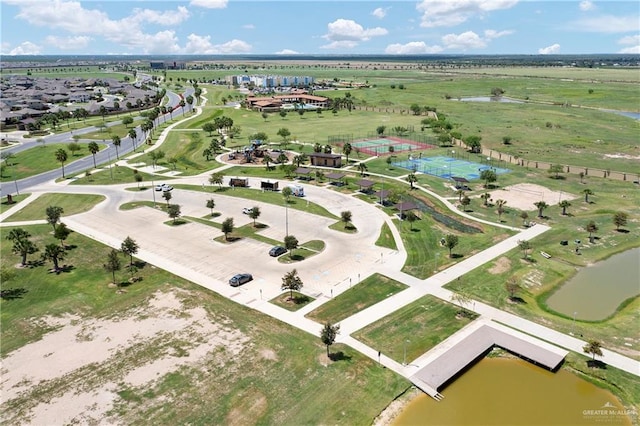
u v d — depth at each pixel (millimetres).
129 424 37219
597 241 75750
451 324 51844
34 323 51938
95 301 56812
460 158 130750
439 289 59750
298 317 52969
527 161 123812
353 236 77312
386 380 42562
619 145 143750
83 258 69125
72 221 84625
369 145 147875
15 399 40000
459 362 44844
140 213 88812
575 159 127188
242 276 60750
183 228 80938
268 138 160000
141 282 61562
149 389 41188
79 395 40469
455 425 37688
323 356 45906
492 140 153000
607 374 43688
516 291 59250
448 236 69812
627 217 85875
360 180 104875
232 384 41875
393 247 72938
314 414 38531
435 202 94625
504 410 39344
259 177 114812
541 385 42531
